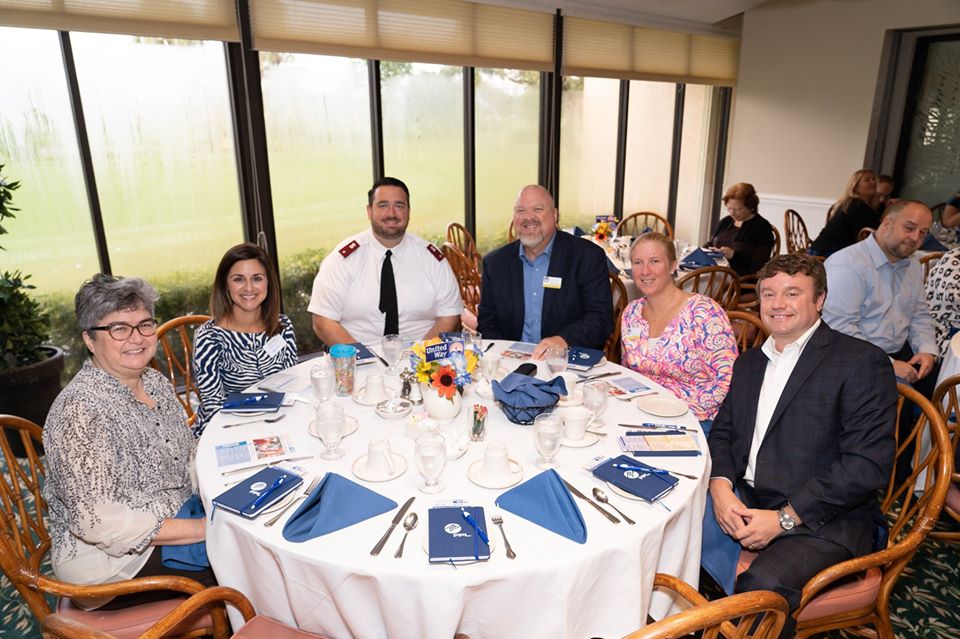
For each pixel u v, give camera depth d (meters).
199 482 1.51
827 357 1.73
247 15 3.55
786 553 1.59
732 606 0.97
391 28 4.19
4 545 1.34
